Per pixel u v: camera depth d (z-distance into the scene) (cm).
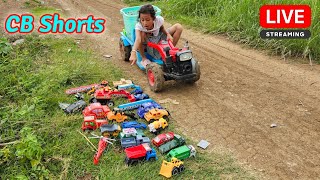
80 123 417
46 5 971
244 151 376
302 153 373
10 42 668
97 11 945
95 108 419
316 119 434
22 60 567
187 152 356
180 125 421
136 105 447
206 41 706
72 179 339
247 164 357
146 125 414
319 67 585
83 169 349
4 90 487
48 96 470
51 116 431
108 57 618
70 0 1054
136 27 523
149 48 533
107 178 334
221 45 684
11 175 340
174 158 342
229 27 732
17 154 349
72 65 560
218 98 483
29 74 528
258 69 577
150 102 452
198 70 493
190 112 449
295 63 600
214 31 744
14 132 399
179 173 341
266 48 654
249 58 622
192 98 483
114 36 737
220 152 373
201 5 845
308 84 526
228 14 757
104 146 370
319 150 378
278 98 484
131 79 536
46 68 553
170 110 452
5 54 596
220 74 557
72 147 375
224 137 399
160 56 520
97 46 673
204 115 442
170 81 533
